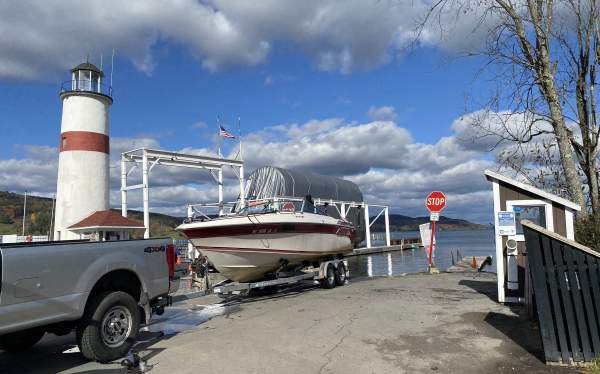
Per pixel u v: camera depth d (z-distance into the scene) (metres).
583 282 5.91
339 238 16.09
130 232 26.66
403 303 10.41
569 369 5.73
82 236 26.66
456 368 5.92
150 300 7.69
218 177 30.09
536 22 11.11
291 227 13.27
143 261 7.52
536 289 6.08
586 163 11.88
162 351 6.93
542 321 6.02
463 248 61.22
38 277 5.85
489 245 73.38
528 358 6.20
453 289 12.60
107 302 6.67
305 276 13.54
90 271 6.52
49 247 6.05
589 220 9.52
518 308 9.46
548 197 9.55
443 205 18.73
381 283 14.95
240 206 14.15
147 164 26.09
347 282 15.64
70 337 8.53
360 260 38.09
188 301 12.62
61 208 27.66
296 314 9.51
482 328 7.84
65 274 6.18
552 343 5.95
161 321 9.63
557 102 11.08
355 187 37.91
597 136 11.66
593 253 5.88
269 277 13.59
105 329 6.64
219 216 12.42
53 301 5.97
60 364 6.65
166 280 7.99
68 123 28.08
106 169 28.97
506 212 9.98
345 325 8.29
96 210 27.91
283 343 7.16
